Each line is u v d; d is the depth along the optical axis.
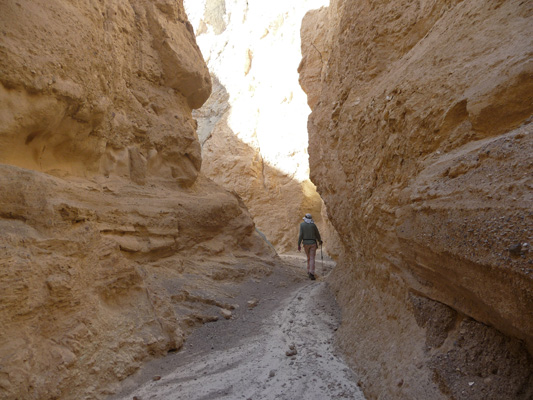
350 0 5.66
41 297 2.87
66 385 2.83
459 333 2.18
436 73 2.88
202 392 3.08
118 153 6.03
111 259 3.86
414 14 4.03
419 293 2.65
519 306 1.55
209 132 19.94
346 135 4.83
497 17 2.59
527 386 1.75
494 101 2.17
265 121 18.41
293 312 5.15
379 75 4.43
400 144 3.17
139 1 6.91
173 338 4.12
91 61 4.90
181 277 5.85
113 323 3.57
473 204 1.89
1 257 2.63
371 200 3.62
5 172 3.07
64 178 4.89
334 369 3.27
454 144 2.49
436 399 2.03
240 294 6.10
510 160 1.84
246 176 17.70
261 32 20.00
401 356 2.58
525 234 1.50
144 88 6.82
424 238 2.31
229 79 20.81
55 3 4.41
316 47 12.15
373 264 3.77
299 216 16.91
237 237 8.02
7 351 2.54
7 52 3.76
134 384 3.35
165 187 6.91
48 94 4.20
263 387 3.05
